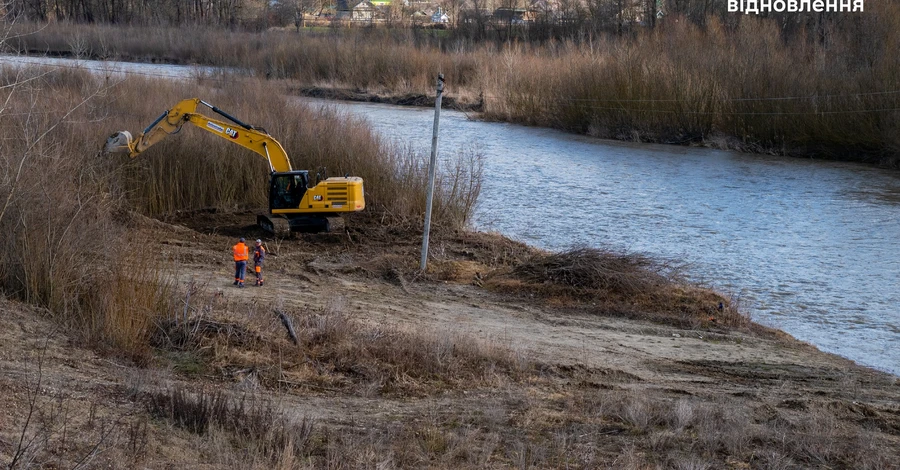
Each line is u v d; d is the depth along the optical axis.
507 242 22.81
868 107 40.31
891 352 16.05
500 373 12.78
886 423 11.62
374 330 13.82
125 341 11.74
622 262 19.28
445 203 24.78
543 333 15.77
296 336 12.91
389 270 19.42
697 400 12.20
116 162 22.72
